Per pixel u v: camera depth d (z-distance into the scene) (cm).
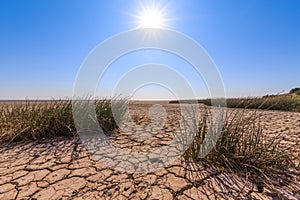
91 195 140
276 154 185
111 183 158
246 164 171
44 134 295
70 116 325
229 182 157
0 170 182
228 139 194
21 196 138
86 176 170
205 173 173
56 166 191
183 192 144
